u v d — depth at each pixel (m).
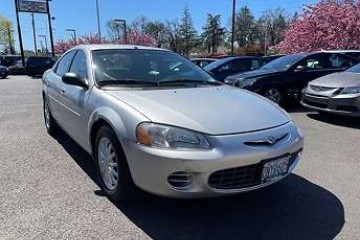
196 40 65.62
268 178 3.48
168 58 4.99
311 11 27.00
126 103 3.69
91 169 4.89
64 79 4.58
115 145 3.64
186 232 3.36
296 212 3.73
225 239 3.26
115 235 3.29
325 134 6.92
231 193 3.33
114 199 3.84
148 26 61.69
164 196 3.32
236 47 71.69
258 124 3.53
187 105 3.66
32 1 41.31
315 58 10.11
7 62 39.69
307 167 5.00
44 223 3.48
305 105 8.43
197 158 3.18
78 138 4.76
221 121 3.44
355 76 8.01
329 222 3.54
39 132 6.94
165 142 3.25
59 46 67.88
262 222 3.54
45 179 4.55
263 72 9.84
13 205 3.83
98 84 4.29
